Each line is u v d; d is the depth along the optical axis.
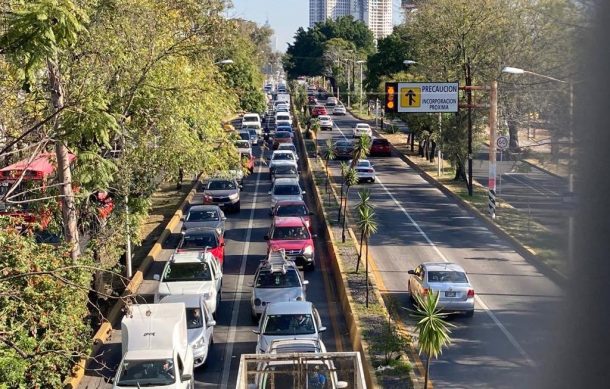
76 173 15.05
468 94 41.97
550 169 39.06
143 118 23.53
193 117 26.09
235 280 26.52
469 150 42.28
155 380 15.46
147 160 23.58
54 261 15.09
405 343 17.91
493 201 35.59
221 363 18.97
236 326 21.70
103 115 12.25
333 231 32.72
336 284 25.81
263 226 35.31
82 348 15.91
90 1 18.05
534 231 31.17
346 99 127.25
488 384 16.44
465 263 27.67
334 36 162.38
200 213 31.94
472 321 20.95
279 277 22.28
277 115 78.38
